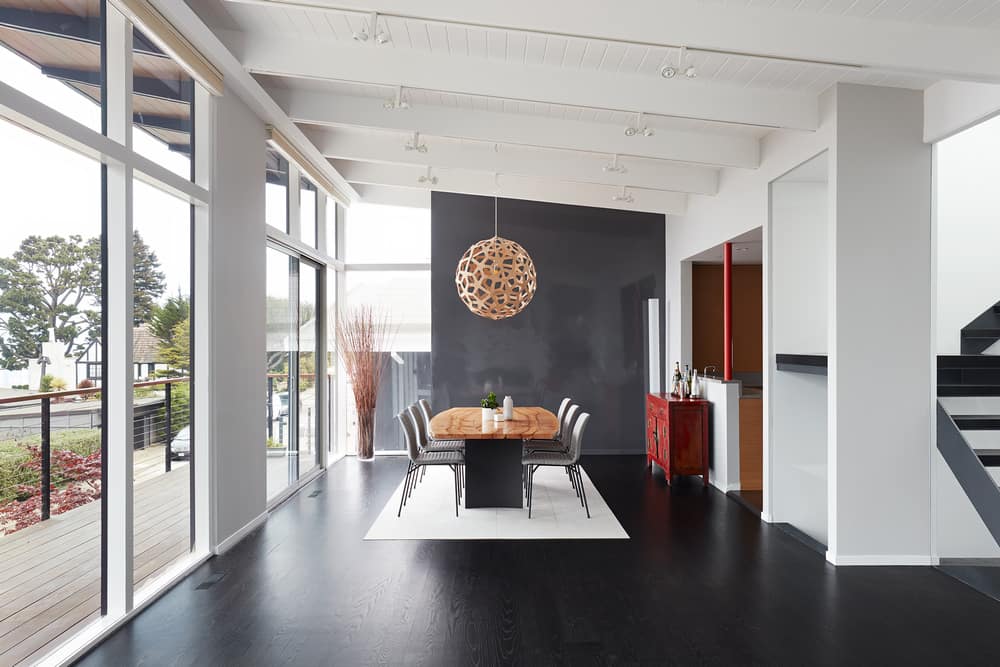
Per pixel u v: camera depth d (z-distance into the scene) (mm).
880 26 3299
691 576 3877
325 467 7184
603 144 5164
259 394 4961
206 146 4113
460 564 4070
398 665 2797
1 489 2807
